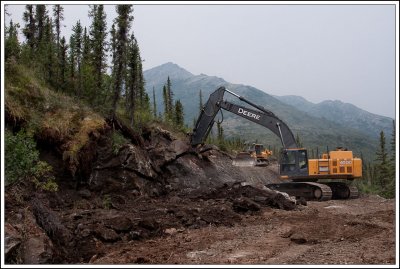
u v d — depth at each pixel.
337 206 19.36
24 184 13.05
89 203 15.45
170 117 44.94
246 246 10.77
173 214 14.06
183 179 21.61
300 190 23.83
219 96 24.77
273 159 38.81
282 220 14.68
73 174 16.42
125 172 18.08
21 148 10.85
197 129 24.69
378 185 47.12
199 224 13.40
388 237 11.55
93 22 28.19
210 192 19.67
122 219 11.76
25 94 16.91
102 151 18.20
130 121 26.06
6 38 19.14
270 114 24.69
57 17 30.55
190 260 9.34
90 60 27.64
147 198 17.75
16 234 8.94
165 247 10.57
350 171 24.00
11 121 15.36
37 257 8.58
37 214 10.54
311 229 12.80
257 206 16.33
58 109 18.03
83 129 17.75
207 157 25.02
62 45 25.12
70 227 11.11
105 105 23.97
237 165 28.56
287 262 9.10
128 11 23.02
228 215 14.65
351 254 9.75
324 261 9.13
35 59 23.55
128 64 25.56
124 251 10.16
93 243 10.45
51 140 16.50
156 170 20.23
